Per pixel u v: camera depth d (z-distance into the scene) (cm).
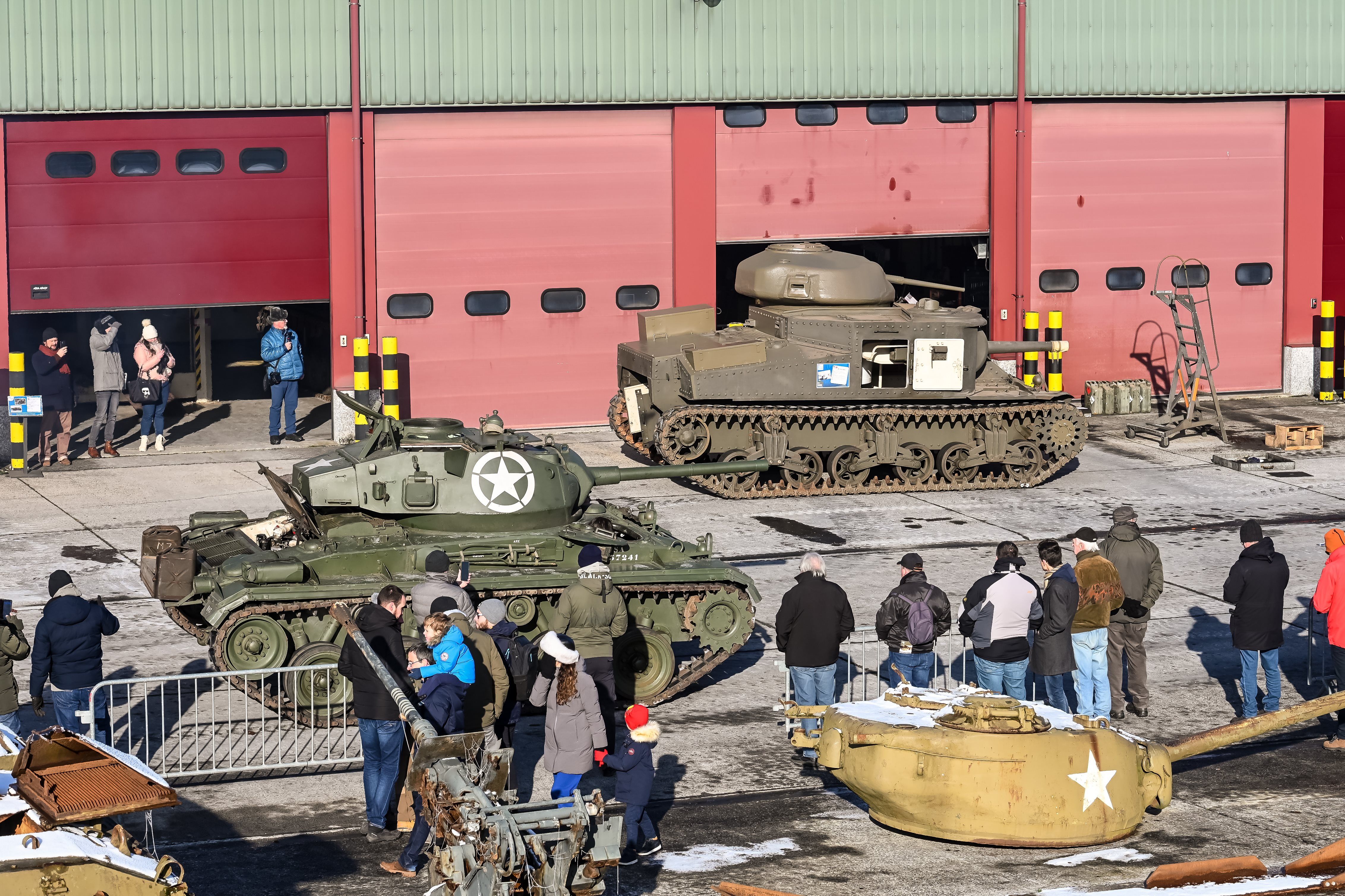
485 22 2795
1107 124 3112
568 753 1208
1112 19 3059
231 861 1208
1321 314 3200
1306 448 2795
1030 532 2259
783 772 1414
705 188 2934
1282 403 3198
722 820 1299
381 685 1237
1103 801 1227
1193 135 3159
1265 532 2255
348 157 2773
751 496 2486
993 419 2541
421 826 1170
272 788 1369
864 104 2991
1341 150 3247
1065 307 3145
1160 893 1048
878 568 2061
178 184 2720
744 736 1507
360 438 2784
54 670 1377
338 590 1527
